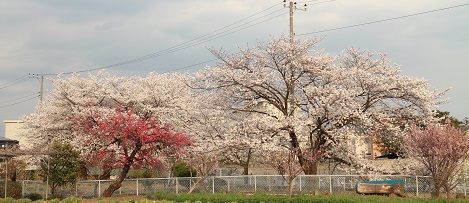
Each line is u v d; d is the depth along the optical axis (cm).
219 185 2583
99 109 2962
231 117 3002
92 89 3269
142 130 2544
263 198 2044
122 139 2570
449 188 1953
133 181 2638
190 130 2972
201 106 2961
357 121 2631
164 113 3106
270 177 2528
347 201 1878
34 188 2598
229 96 2873
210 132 2948
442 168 1981
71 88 3256
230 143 2611
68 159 2494
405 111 2697
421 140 2045
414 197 2123
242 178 2575
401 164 2606
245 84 2734
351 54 2797
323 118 2603
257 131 2639
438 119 2630
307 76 2744
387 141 2727
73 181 2492
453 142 1966
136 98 3150
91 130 2753
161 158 2833
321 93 2580
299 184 2439
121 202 1966
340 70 2642
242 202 2067
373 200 1870
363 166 2527
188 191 2594
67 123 3212
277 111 2877
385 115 2627
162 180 2636
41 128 3244
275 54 2703
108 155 2648
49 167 2456
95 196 2556
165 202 1941
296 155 2405
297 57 2670
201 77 2833
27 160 3127
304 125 2575
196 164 2669
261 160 2823
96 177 3111
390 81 2577
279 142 2670
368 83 2595
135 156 2708
